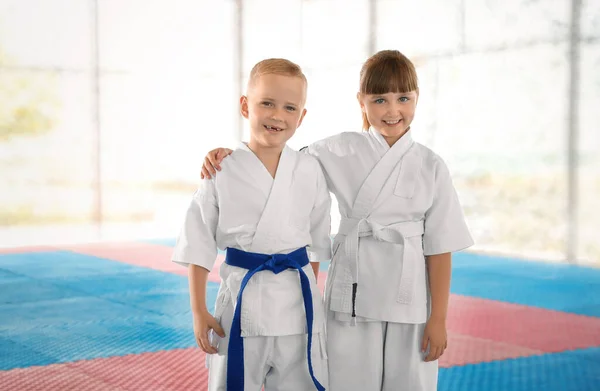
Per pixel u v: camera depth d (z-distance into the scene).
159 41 13.41
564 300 5.89
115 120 13.19
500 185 9.22
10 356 4.07
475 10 9.38
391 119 2.65
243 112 2.64
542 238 8.77
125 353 4.12
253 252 2.52
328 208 2.70
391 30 10.53
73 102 13.11
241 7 13.41
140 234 11.23
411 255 2.67
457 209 2.73
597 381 3.59
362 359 2.70
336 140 2.80
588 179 8.30
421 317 2.68
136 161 13.36
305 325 2.53
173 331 4.68
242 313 2.47
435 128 9.97
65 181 13.15
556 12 8.48
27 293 6.09
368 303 2.67
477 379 3.61
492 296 6.06
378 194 2.70
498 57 9.14
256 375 2.51
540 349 4.24
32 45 13.08
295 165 2.59
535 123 8.78
